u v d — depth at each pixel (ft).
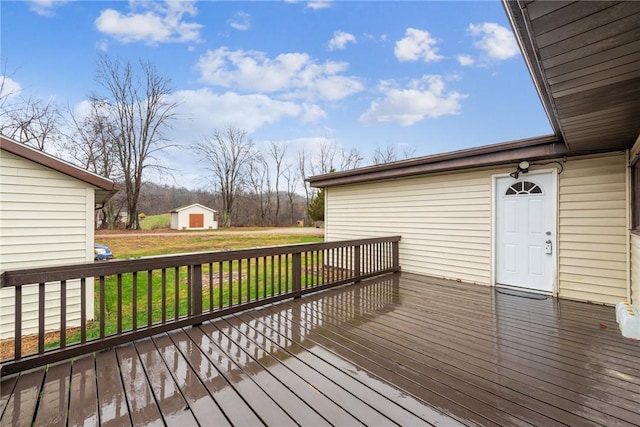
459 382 6.92
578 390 6.61
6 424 5.42
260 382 6.88
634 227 12.54
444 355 8.34
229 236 59.21
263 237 57.47
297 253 14.46
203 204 94.38
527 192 15.89
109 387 6.64
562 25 4.81
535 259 15.57
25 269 7.35
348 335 9.80
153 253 37.37
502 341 9.35
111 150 63.87
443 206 19.10
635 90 7.22
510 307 12.96
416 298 14.33
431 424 5.44
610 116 9.05
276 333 9.93
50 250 14.69
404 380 6.99
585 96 7.64
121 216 70.69
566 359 8.12
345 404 6.04
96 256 30.01
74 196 15.34
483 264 17.29
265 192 99.55
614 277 13.28
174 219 86.74
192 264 10.62
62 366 7.57
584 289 14.02
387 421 5.51
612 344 9.12
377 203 22.74
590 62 5.95
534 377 7.16
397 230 21.53
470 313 12.12
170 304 17.39
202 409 5.87
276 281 22.50
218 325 10.62
